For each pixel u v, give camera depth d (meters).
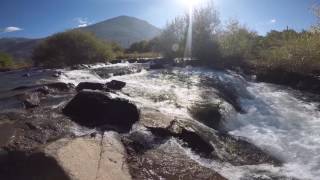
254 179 6.02
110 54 24.53
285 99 11.51
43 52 24.00
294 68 14.32
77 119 7.54
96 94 7.89
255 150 7.43
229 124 9.05
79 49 23.53
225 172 6.20
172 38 21.08
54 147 5.34
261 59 16.64
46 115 7.57
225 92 11.66
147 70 14.98
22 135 6.31
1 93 9.96
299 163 7.00
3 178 4.81
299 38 15.61
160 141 6.80
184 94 10.48
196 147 6.91
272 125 9.23
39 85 10.79
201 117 8.84
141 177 5.49
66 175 4.79
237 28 18.97
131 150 6.29
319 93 12.20
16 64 29.12
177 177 5.65
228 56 18.09
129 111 7.55
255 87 12.98
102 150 5.81
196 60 17.33
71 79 12.70
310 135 8.47
